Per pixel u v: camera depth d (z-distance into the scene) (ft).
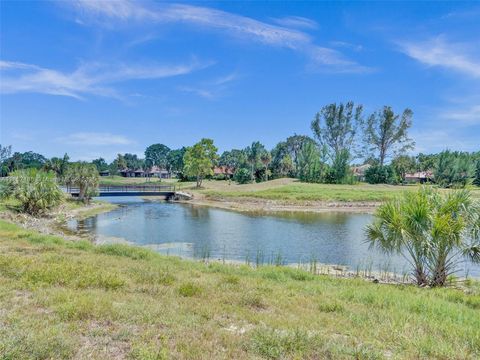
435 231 37.81
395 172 261.44
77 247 49.01
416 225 38.81
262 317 21.09
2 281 25.99
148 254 46.44
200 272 37.42
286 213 132.16
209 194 193.77
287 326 19.58
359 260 59.82
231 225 99.81
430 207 39.86
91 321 18.74
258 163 312.50
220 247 70.59
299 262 57.88
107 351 15.16
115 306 21.18
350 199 160.86
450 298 31.71
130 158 497.05
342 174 241.76
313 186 210.38
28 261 32.99
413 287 36.88
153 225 98.27
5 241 49.01
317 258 61.52
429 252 38.27
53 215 104.32
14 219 87.25
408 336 19.03
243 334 17.99
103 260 38.55
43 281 26.58
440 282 39.40
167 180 384.68
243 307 23.57
